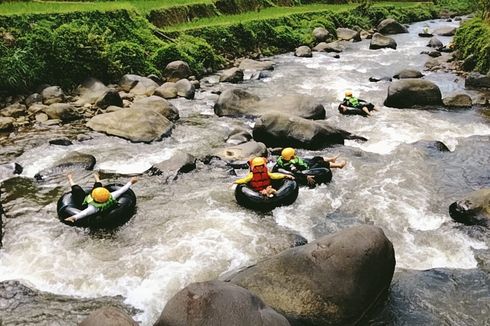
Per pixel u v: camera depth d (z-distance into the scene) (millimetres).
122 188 8922
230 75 18891
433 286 6875
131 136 12367
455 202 8750
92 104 14805
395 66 21531
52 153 11500
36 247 7828
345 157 11328
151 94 16281
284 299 6023
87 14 19188
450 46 25016
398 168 10742
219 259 7516
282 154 10172
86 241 8008
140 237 8125
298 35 27391
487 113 14641
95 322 4855
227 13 30125
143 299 6711
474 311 6426
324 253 6258
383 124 13633
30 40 15609
